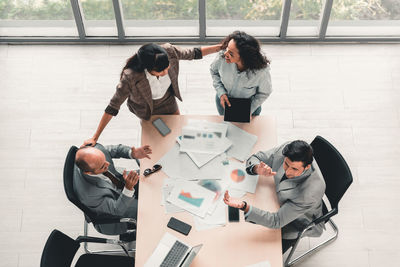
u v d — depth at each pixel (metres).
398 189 3.84
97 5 4.25
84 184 2.84
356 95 4.30
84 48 4.58
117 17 4.29
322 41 4.58
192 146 3.03
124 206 2.90
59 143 4.06
